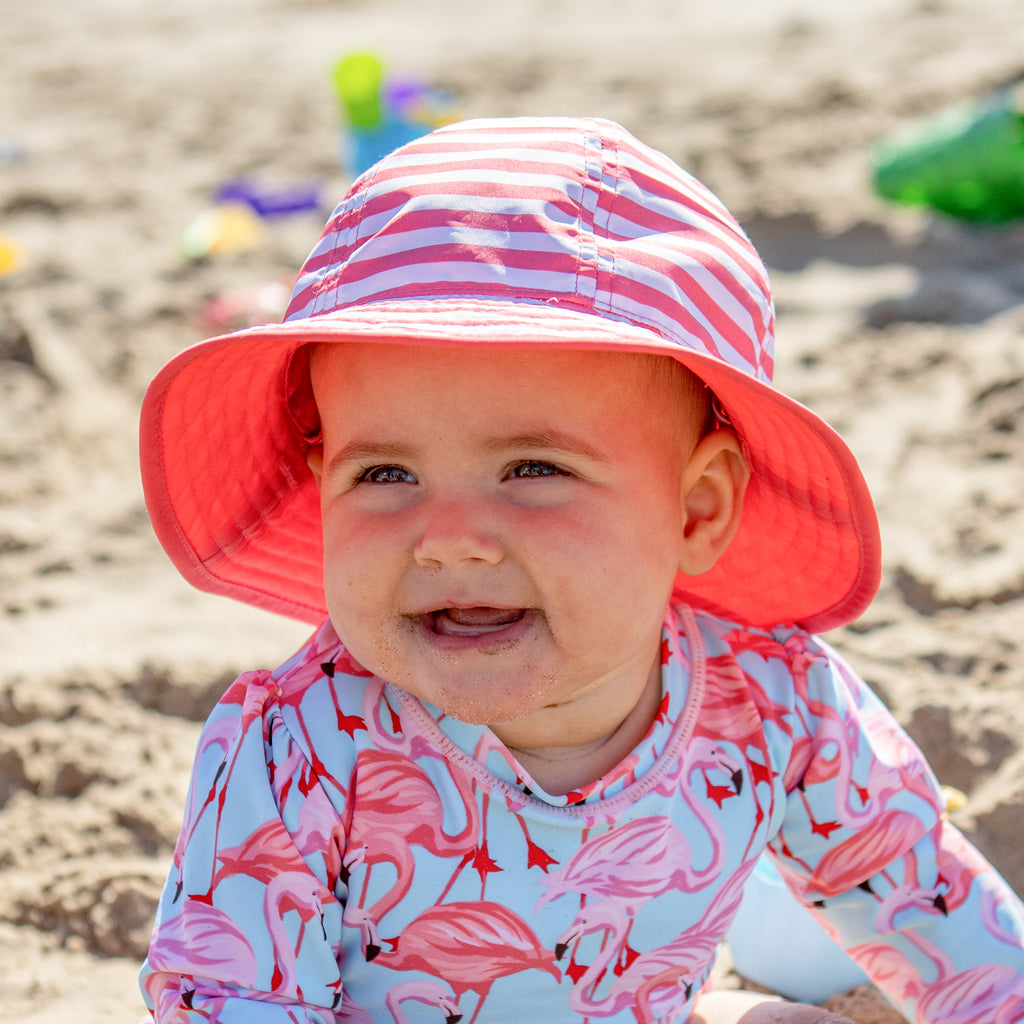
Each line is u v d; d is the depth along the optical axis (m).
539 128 1.67
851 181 7.10
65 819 2.68
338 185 8.10
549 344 1.39
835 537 1.79
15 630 3.48
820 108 8.30
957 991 1.83
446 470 1.52
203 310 6.04
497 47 11.49
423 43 12.20
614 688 1.65
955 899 1.85
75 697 3.02
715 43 10.84
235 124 9.63
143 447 1.71
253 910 1.57
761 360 1.72
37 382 5.11
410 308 1.50
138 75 11.76
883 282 5.91
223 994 1.55
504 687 1.51
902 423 4.38
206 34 13.84
